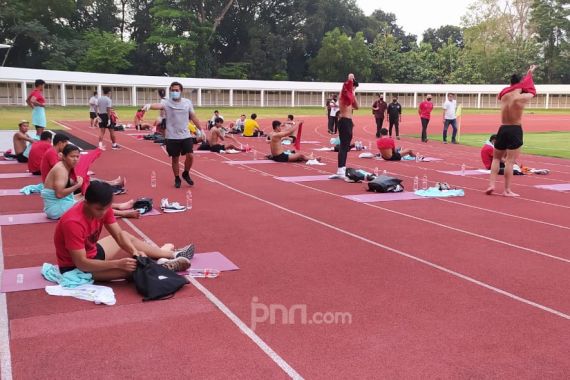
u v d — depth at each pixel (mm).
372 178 11898
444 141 23391
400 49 85250
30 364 3750
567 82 79000
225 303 4895
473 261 6320
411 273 5848
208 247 6707
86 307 4754
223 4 71375
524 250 6816
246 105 61375
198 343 4094
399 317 4641
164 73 67500
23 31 56312
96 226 5277
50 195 7914
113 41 59688
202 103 58531
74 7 62938
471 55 76562
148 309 4723
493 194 10922
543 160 17219
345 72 74625
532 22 75625
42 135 12703
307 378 3596
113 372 3650
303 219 8359
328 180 12367
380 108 25531
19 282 5352
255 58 70688
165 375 3617
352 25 83312
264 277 5629
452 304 4965
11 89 44812
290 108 60656
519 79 10664
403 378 3605
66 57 58875
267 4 75688
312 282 5504
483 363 3832
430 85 68312
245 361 3820
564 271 5988
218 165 14812
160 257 5715
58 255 5301
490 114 55781
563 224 8289
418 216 8711
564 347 4105
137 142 20953
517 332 4371
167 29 64125
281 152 15625
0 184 11266
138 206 8531
